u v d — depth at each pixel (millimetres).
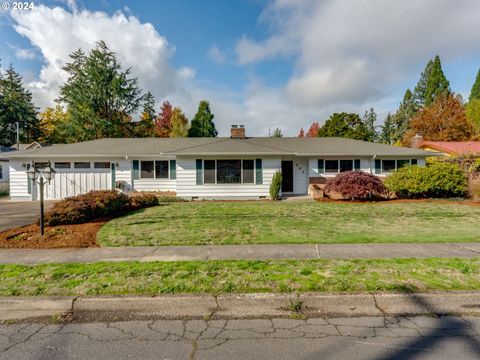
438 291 3971
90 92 36531
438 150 26016
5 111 45938
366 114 69625
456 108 37812
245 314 3703
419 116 41156
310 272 4711
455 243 6672
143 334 3248
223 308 3824
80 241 7031
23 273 4766
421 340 3098
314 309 3814
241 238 7227
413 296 3895
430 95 51531
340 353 2867
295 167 19016
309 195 18031
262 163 16750
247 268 4941
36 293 3994
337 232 7848
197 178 16594
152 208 12359
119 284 4266
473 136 36844
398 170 16094
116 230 8141
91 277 4566
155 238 7258
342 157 18609
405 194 15805
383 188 14664
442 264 5047
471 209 11852
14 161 17812
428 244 6594
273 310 3779
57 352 2914
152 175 18047
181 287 4137
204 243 6781
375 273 4637
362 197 14945
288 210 11750
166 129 49812
